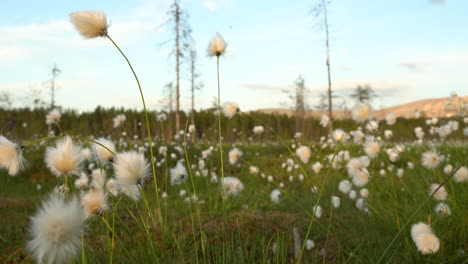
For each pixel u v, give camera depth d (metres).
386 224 2.69
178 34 21.06
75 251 0.94
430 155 2.82
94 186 1.49
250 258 2.19
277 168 9.27
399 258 2.18
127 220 2.94
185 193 5.01
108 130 23.86
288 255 2.50
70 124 37.72
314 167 3.09
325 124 2.85
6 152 1.23
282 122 39.84
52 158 1.32
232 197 4.71
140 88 1.50
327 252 2.49
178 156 9.05
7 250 2.91
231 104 1.91
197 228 3.21
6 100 18.34
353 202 4.03
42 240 0.87
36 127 18.80
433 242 1.49
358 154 5.17
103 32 1.48
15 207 4.74
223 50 1.86
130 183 1.47
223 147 12.12
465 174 2.33
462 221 2.25
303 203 3.79
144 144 9.72
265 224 3.22
